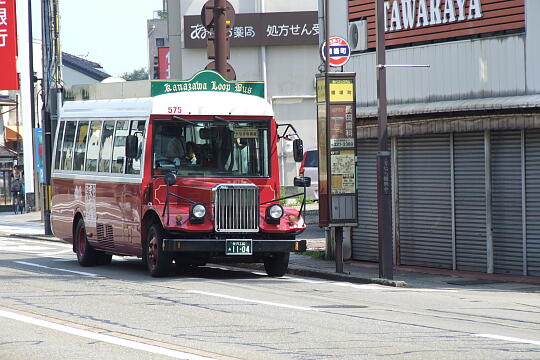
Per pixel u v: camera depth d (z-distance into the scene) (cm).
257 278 2767
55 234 3419
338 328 1772
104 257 3164
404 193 3080
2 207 8062
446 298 2320
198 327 1780
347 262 3209
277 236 2703
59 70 4641
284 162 6706
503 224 2778
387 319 1900
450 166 2914
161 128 2744
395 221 3105
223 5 3350
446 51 2922
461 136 2875
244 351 1523
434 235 2984
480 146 2822
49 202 4712
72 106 3334
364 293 2414
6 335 1695
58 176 3384
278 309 2041
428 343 1598
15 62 6222
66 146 3338
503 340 1630
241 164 2786
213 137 2775
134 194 2783
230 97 2817
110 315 1939
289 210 2752
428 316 1961
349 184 2808
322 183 2806
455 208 2911
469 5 2845
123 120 2903
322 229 4434
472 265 2872
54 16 4591
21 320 1869
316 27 6619
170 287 2466
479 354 1488
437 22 2959
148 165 2728
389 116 3048
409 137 3053
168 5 7062
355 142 2809
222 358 1456
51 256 3588
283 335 1686
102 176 3006
